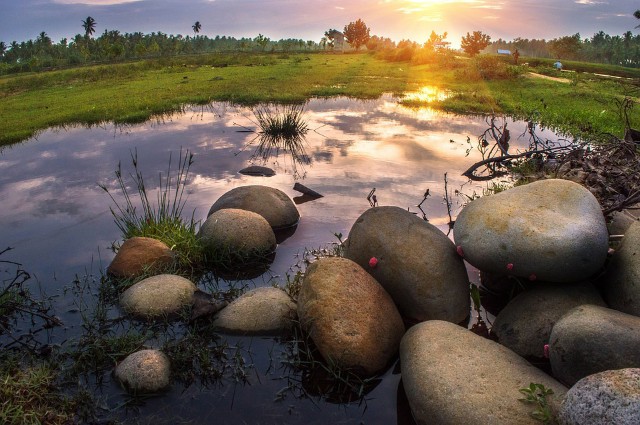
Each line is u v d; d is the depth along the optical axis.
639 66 78.06
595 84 21.66
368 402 3.30
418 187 7.46
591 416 2.29
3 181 8.07
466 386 2.86
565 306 3.52
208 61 33.16
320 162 8.89
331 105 15.09
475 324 4.04
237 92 17.00
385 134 11.04
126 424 3.07
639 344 2.77
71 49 71.69
